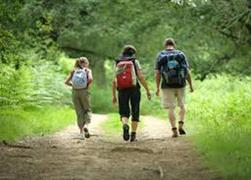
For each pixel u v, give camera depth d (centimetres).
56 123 3916
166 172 1998
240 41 5053
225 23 4609
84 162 2178
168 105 3183
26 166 2072
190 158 2305
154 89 7400
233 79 5650
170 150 2566
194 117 4466
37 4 5222
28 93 4816
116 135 3456
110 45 8431
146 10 6550
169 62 3169
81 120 3278
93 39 8212
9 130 2959
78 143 2862
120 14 7150
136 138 3209
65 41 8194
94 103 8588
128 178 1886
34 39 4825
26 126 3309
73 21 6706
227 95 4741
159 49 7462
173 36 5966
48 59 6575
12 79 4541
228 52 5550
